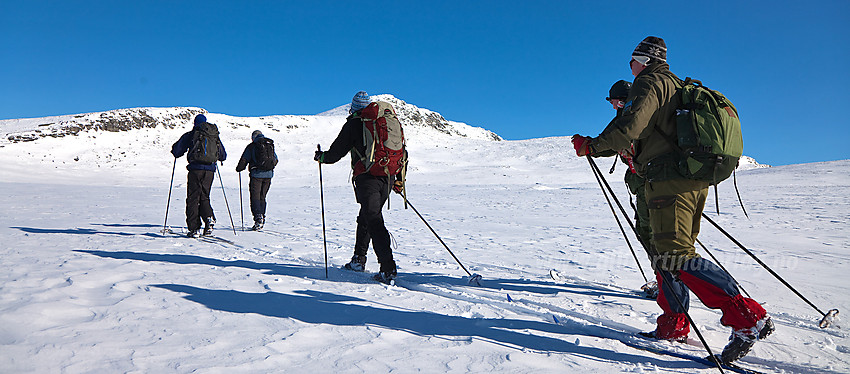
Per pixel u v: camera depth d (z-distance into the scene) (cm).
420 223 952
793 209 1255
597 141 251
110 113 6550
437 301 336
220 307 295
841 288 394
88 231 692
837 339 269
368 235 455
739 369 226
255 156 776
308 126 7581
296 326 264
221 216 1066
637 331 281
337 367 210
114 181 3872
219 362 207
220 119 7206
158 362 204
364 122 409
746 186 2375
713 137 229
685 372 221
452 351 235
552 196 1997
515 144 6938
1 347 207
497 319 294
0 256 440
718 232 810
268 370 203
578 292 379
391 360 220
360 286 380
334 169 4825
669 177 241
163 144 5916
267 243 630
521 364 221
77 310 268
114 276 364
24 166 4434
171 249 540
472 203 1625
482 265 497
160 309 282
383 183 418
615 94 352
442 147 6844
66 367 193
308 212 1209
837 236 756
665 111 244
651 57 259
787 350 251
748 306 224
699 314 319
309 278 407
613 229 867
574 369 218
